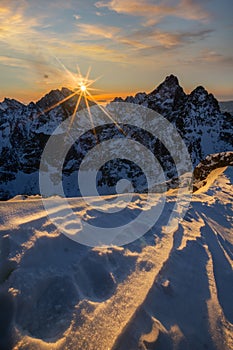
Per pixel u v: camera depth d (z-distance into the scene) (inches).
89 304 123.8
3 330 105.7
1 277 124.2
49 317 115.4
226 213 366.6
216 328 139.6
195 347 124.6
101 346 104.5
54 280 131.0
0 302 113.3
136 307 128.2
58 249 152.2
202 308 151.0
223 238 273.9
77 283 135.6
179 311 142.4
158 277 160.6
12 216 165.8
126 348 108.5
